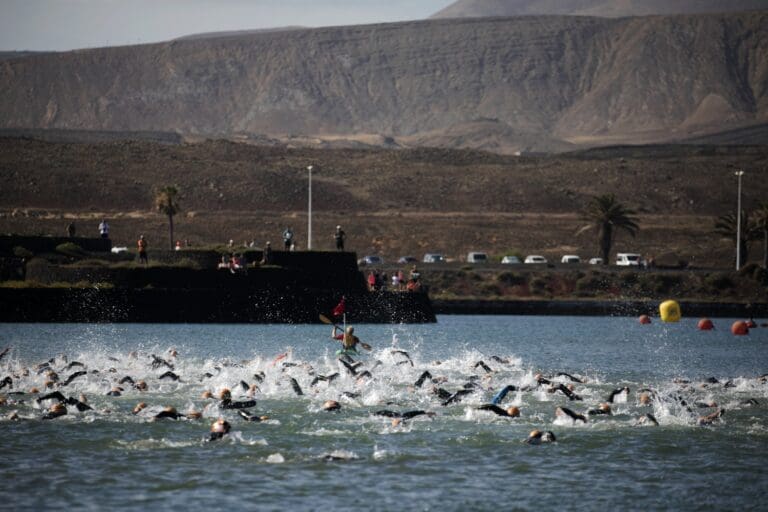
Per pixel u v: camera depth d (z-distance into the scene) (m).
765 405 77.19
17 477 53.22
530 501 50.66
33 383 81.50
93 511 47.91
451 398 75.44
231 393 78.75
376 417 69.06
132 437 62.34
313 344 125.06
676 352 130.62
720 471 56.72
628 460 58.84
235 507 48.72
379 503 49.78
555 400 78.38
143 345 119.38
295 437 63.09
